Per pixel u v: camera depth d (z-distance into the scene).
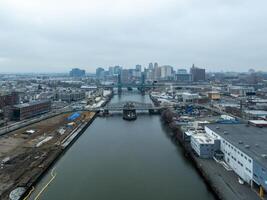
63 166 120.31
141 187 99.00
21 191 90.88
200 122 178.88
